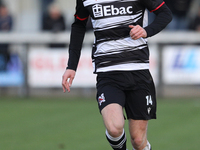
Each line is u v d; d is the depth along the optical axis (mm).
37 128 21750
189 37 31406
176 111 26484
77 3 13172
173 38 31422
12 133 20578
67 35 32031
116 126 11430
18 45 32406
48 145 18000
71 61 13336
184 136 19547
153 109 12938
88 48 31766
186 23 39312
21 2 43188
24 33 32438
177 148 17281
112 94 12258
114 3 12398
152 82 12914
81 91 32438
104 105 12133
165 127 21734
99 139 19078
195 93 31750
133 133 12812
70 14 42844
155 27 12336
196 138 19094
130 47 12516
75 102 30719
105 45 12633
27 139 19203
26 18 43125
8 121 23812
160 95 31891
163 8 12617
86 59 31859
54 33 32062
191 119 23828
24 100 31781
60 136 19812
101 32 12617
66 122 23344
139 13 12594
